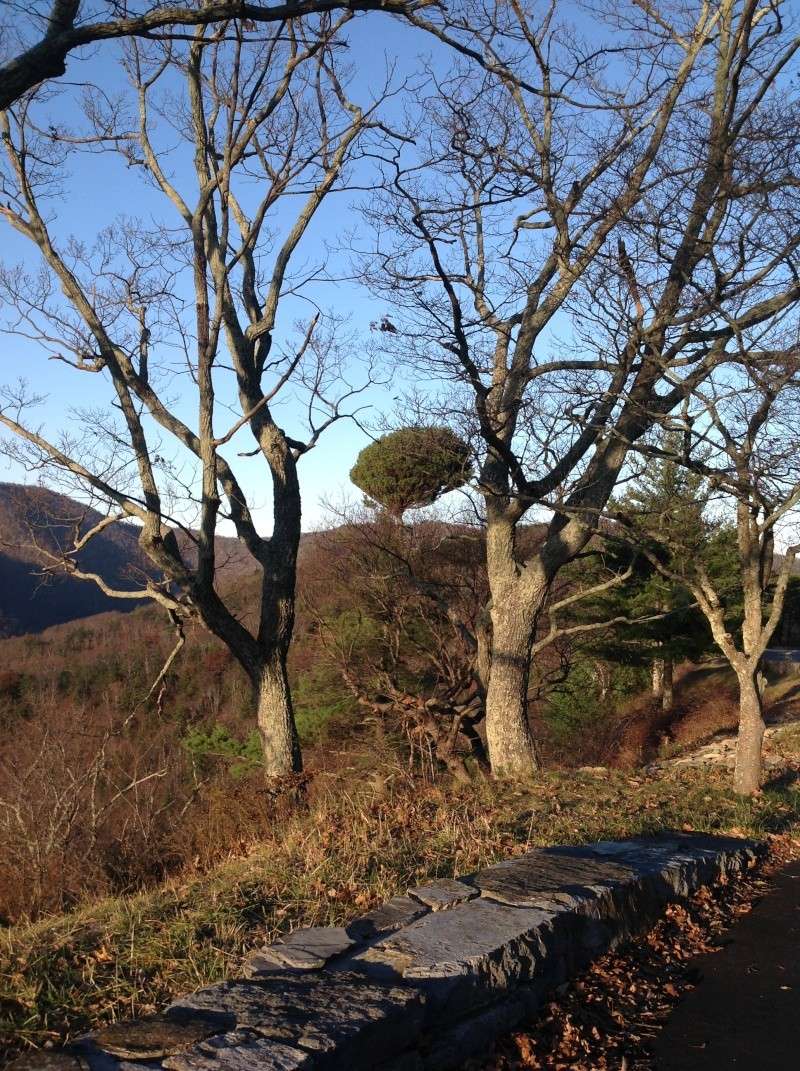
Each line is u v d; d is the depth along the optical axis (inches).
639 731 1102.4
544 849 275.1
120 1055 136.5
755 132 430.3
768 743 715.4
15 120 531.5
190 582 531.5
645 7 502.0
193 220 529.3
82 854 378.6
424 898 215.5
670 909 255.3
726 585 968.3
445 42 366.6
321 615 926.4
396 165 508.7
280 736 578.9
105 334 538.6
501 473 536.4
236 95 549.3
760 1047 181.6
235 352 601.3
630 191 453.4
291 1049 136.4
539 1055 175.5
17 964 176.9
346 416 564.1
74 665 1375.5
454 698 731.4
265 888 233.8
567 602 617.3
